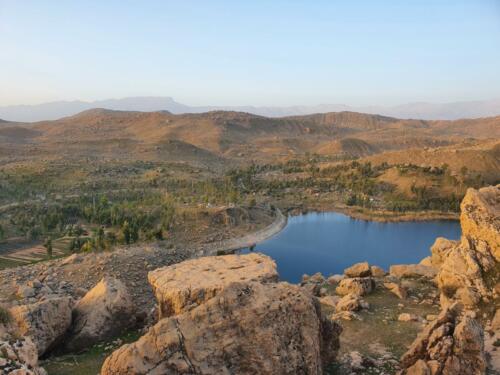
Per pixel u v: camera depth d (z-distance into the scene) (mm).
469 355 23719
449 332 24906
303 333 21750
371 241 148000
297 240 147500
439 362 23781
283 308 21719
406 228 167750
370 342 33719
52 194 191500
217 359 20031
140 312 38594
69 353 32812
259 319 21078
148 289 57312
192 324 20969
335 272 112375
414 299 46469
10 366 22047
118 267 62062
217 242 134500
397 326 37344
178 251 73438
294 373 20469
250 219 161750
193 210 154125
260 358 20172
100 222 142000
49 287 54094
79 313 35188
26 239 120375
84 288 55219
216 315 21281
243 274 29312
